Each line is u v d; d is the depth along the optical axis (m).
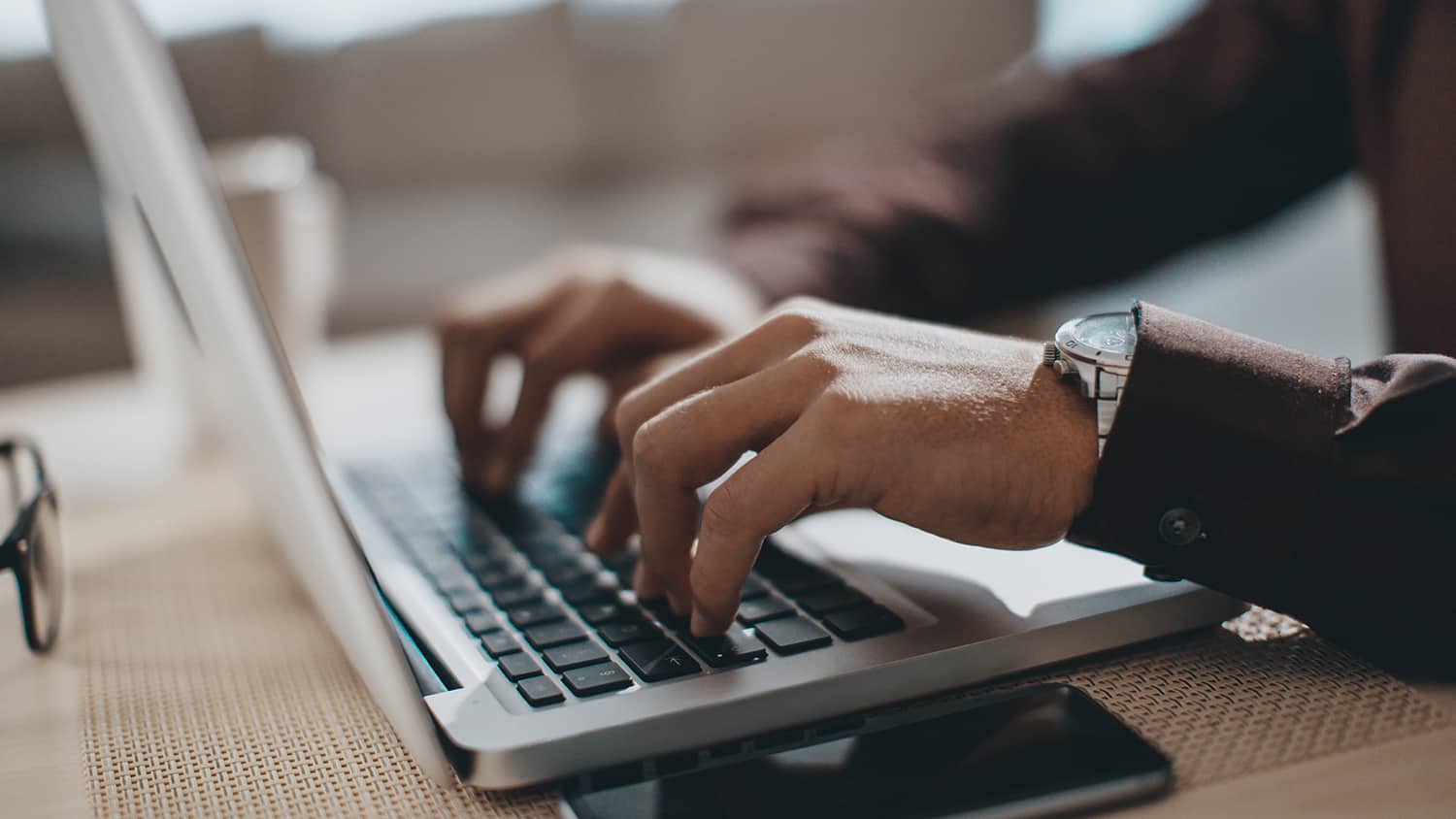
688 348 0.67
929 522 0.38
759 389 0.40
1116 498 0.37
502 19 1.92
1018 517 0.38
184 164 0.31
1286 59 0.91
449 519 0.55
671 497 0.40
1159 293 1.02
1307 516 0.37
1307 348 0.84
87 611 0.52
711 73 2.06
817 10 2.08
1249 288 1.05
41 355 0.79
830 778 0.32
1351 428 0.36
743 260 0.80
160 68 0.32
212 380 0.44
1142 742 0.33
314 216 0.84
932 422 0.38
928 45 2.16
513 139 1.97
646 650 0.38
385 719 0.39
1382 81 0.63
